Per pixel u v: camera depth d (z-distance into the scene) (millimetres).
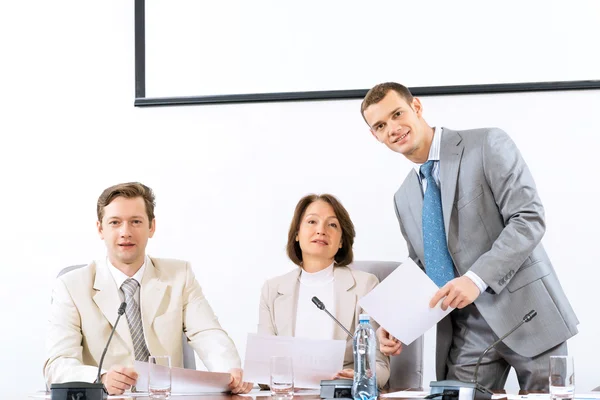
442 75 3672
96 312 2643
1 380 3799
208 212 3795
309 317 2777
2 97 3943
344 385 2189
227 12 3883
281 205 3744
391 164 3664
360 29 3760
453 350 2773
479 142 2654
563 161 3531
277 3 3844
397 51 3719
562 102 3559
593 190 3498
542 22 3609
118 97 3906
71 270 2848
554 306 2576
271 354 2410
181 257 3789
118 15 3951
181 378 2299
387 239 3627
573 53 3578
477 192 2643
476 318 2684
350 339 2723
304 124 3764
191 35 3896
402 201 2824
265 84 3818
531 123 3576
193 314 2766
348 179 3695
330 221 2838
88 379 2404
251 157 3791
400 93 2686
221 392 2420
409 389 2598
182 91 3877
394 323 2414
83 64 3938
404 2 3729
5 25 3984
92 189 3867
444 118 3648
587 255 3475
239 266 3748
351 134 3715
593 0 3580
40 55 3957
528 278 2584
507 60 3623
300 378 2414
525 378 2629
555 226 3506
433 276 2676
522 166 2625
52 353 2547
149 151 3863
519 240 2512
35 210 3875
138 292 2707
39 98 3934
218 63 3867
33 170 3896
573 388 1935
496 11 3648
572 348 3449
